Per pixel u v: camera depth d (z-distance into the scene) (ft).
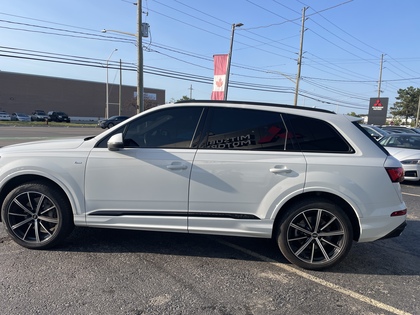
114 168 12.39
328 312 9.71
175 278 11.33
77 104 221.25
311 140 12.21
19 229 13.10
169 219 12.39
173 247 13.93
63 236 12.95
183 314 9.34
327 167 11.78
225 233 12.32
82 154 12.56
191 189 12.17
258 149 12.20
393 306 10.12
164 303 9.84
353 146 12.08
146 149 12.44
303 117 12.41
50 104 210.38
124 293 10.27
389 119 271.69
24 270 11.47
